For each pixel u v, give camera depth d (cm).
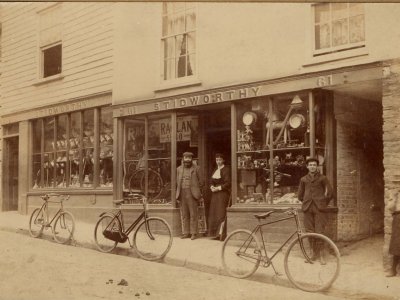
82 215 1324
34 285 732
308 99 927
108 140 1294
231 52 1026
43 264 866
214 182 1070
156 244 920
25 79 1520
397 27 813
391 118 796
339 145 941
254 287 741
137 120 1212
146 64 1186
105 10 1291
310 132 916
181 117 1145
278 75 953
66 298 671
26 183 1509
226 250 812
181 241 1051
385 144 795
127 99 1216
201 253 923
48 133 1473
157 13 1176
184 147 1141
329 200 856
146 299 675
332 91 930
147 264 888
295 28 937
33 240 1115
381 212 1045
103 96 1293
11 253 955
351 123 969
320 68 902
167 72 1156
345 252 895
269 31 971
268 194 970
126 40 1232
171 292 712
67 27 1395
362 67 845
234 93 1011
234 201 1012
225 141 1134
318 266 729
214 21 1056
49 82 1448
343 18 894
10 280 758
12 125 1597
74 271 820
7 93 1579
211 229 1075
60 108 1409
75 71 1369
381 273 768
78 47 1362
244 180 1005
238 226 989
